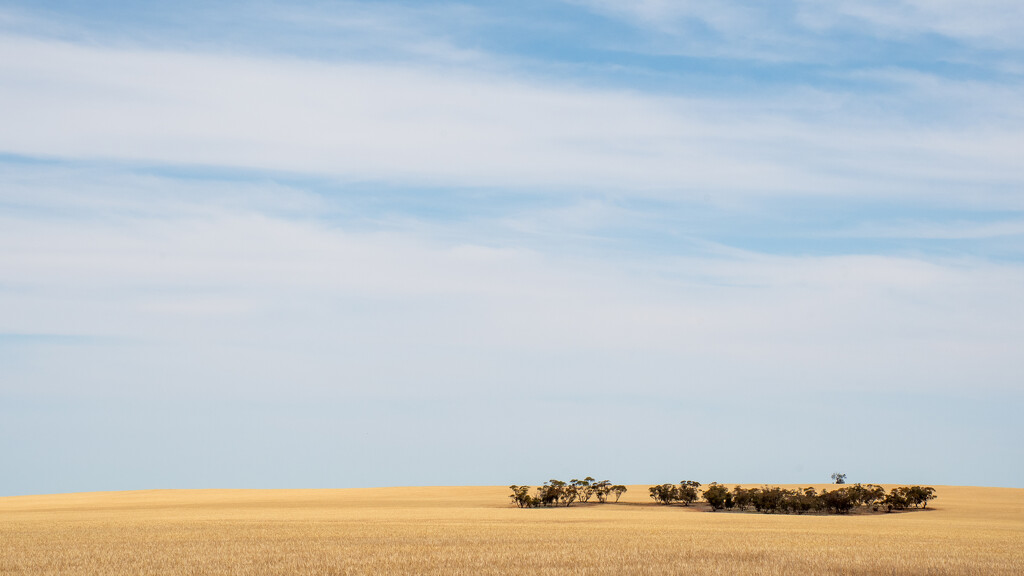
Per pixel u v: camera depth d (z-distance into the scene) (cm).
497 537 5234
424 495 14850
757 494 11681
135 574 3338
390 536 5319
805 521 8275
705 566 3541
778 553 4112
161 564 3666
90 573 3381
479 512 9825
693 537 5294
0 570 3503
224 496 14762
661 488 13088
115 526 6525
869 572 3397
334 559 3825
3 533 5709
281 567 3509
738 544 4700
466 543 4766
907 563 3684
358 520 7600
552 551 4203
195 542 4862
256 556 3975
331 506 11506
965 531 6525
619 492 13375
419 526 6525
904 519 9275
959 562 3728
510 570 3400
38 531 5925
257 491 16662
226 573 3341
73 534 5588
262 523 6969
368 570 3406
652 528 6444
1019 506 12181
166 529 6122
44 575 3338
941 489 15700
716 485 12012
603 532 5797
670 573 3325
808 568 3509
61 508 11169
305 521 7362
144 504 12200
